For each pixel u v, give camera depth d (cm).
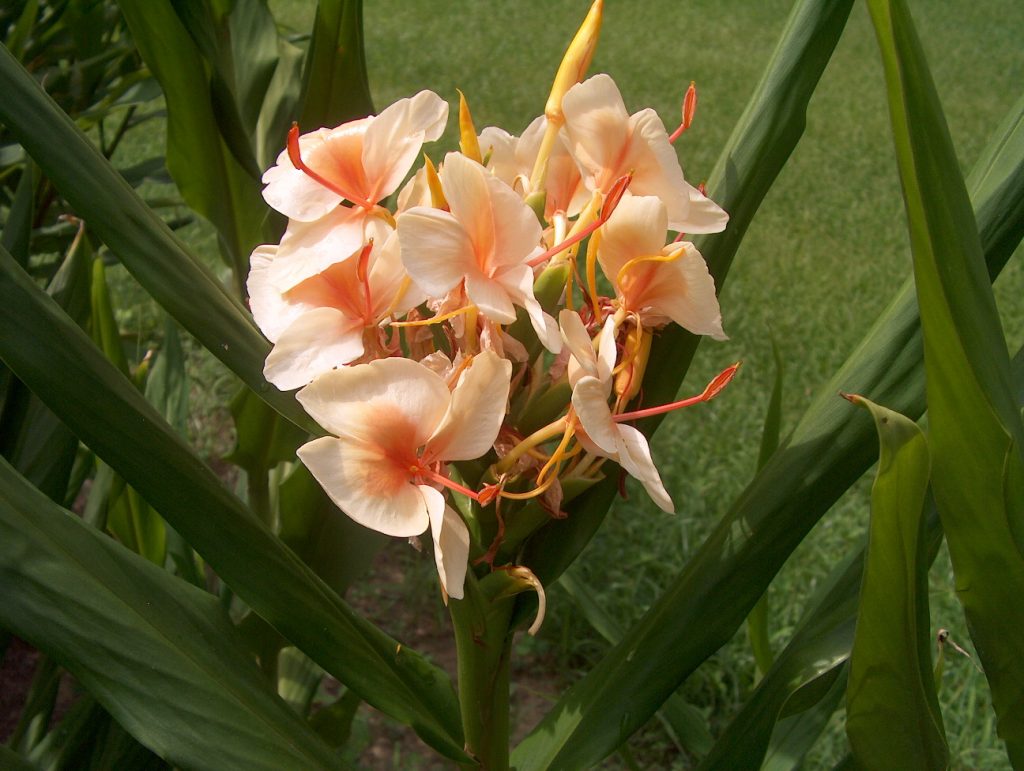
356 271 45
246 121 71
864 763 47
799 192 278
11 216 66
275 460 75
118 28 120
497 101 316
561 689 122
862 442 52
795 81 56
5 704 111
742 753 52
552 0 458
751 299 214
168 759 43
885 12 37
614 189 44
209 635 46
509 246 42
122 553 45
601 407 43
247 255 75
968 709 112
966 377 40
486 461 48
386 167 45
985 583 44
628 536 138
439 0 440
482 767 55
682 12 464
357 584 136
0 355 43
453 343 46
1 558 41
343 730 81
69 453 65
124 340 119
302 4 380
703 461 155
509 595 49
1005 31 463
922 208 39
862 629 43
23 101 46
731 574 53
